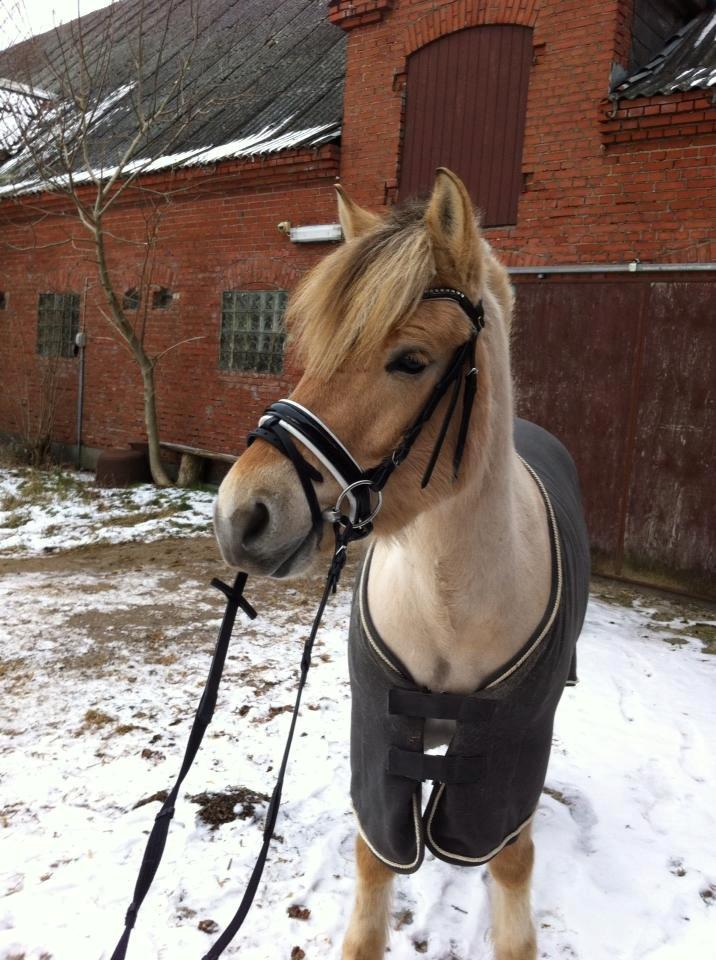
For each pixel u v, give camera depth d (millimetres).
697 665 4293
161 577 5727
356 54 7117
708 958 2178
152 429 9008
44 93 12422
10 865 2436
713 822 2814
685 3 6309
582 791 2977
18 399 10789
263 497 1318
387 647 1657
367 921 1896
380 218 1673
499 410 1521
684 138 5316
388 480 1438
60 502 8047
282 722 3418
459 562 1498
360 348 1348
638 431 5738
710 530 5441
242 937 2182
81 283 10273
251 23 11969
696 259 5348
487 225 6422
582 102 5766
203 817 2701
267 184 8000
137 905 1534
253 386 8414
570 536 1963
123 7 14609
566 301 6012
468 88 6430
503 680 1584
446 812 1654
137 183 9039
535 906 2352
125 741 3223
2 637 4363
